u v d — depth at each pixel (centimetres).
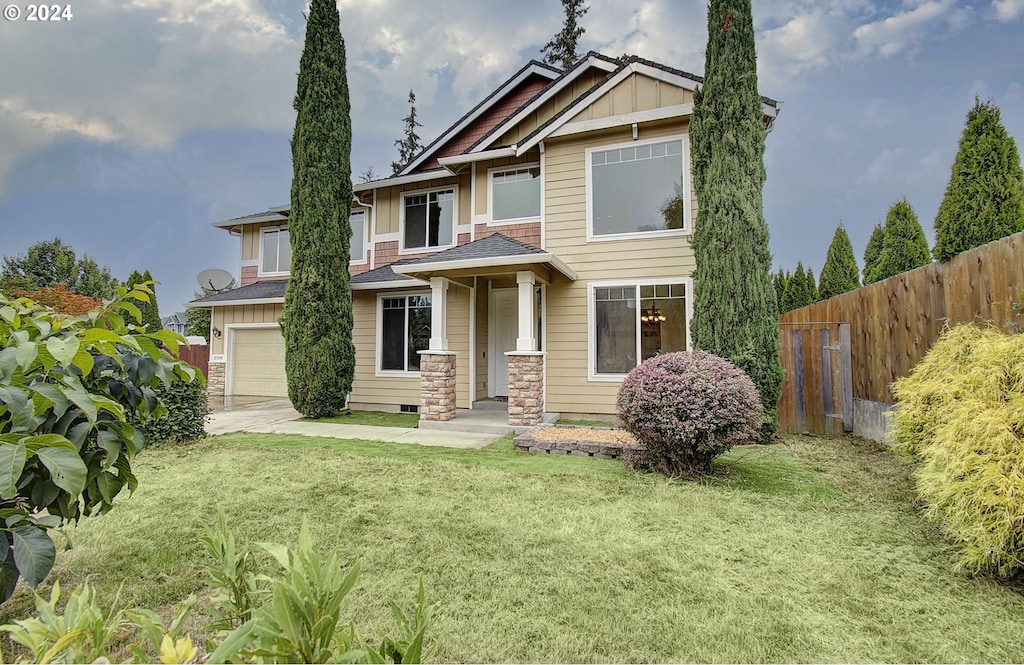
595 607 259
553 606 260
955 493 309
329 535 353
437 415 846
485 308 1098
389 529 364
